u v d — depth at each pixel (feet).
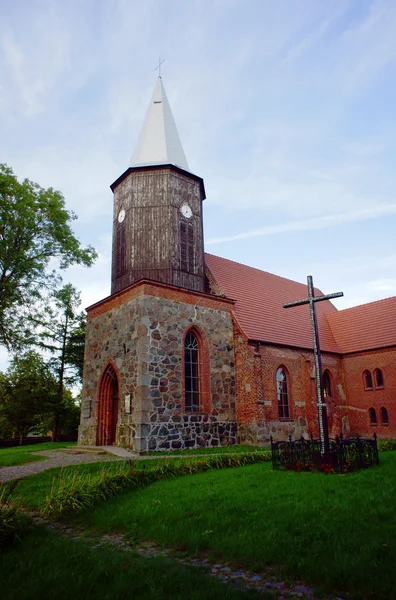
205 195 87.10
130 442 63.21
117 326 73.10
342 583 16.02
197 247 79.00
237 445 72.59
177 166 80.74
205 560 19.77
